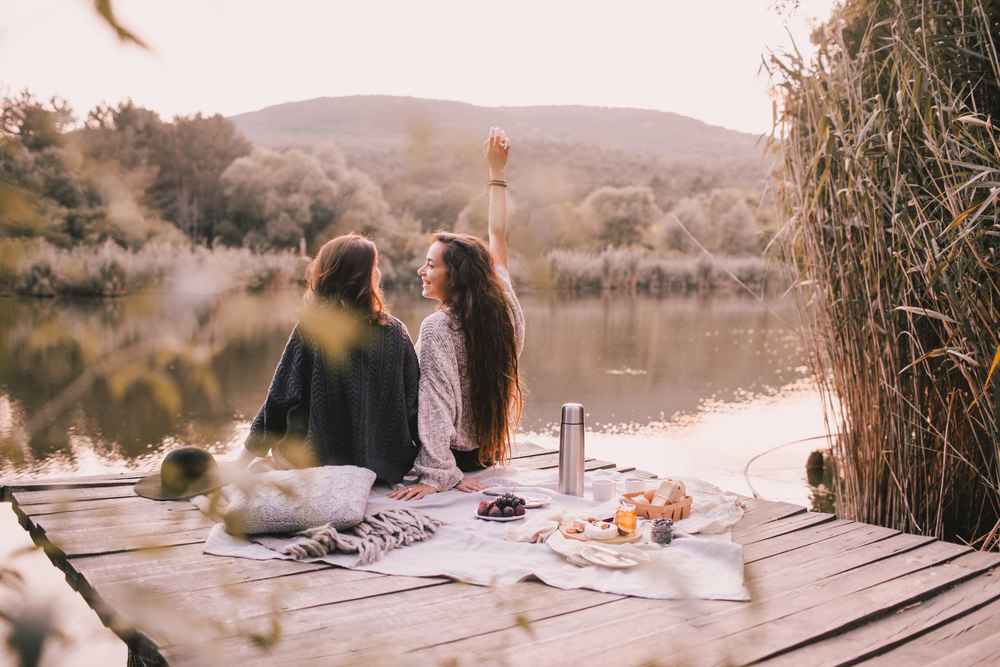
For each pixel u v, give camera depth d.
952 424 3.21
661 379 8.41
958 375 3.17
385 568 2.25
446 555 2.36
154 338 0.42
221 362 8.86
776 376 8.72
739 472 4.77
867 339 3.25
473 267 3.09
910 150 3.09
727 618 1.96
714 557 2.35
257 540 2.40
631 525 2.48
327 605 1.98
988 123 2.65
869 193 3.05
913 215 3.08
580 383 8.10
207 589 2.02
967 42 2.99
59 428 5.00
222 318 0.45
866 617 2.00
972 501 3.30
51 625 0.36
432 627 1.86
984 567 2.42
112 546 2.28
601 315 16.36
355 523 2.47
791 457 5.13
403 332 2.99
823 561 2.43
